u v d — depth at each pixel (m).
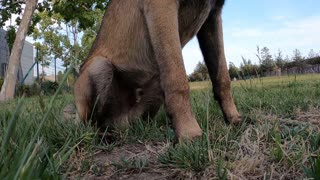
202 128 0.60
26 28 3.04
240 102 0.91
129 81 0.73
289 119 0.71
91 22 3.81
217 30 0.69
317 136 0.52
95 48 0.77
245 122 0.64
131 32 0.70
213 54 0.69
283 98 0.95
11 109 0.86
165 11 0.59
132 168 0.51
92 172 0.51
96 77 0.70
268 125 0.59
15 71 2.92
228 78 0.68
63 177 0.38
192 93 1.13
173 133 0.63
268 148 0.51
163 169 0.49
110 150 0.61
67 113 0.78
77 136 0.60
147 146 0.58
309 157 0.45
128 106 0.74
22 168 0.30
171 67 0.58
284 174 0.44
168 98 0.57
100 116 0.72
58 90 0.33
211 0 0.66
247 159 0.46
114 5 0.75
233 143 0.53
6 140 0.34
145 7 0.62
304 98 0.92
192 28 0.67
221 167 0.43
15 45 2.97
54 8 3.74
